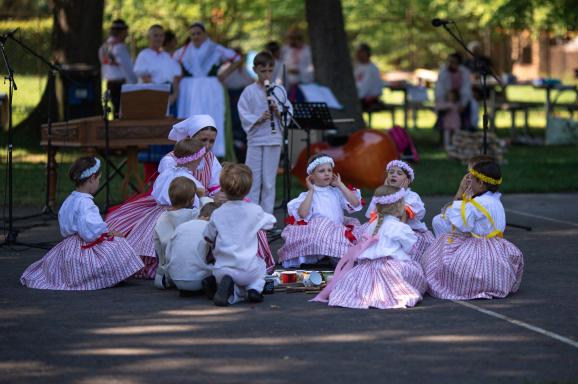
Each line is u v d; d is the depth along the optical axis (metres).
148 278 9.27
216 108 15.99
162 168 9.43
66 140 12.77
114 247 8.77
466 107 22.05
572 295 8.38
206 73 15.96
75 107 17.89
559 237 11.39
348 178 15.46
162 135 12.49
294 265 9.73
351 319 7.53
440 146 22.48
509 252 8.45
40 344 6.78
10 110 10.59
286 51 22.72
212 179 9.69
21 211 13.30
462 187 9.06
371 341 6.88
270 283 8.46
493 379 6.02
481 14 30.19
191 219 8.68
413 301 7.98
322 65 19.81
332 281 8.24
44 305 8.01
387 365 6.30
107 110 11.80
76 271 8.66
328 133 17.69
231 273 7.96
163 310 7.82
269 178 12.02
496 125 27.08
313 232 9.58
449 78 21.98
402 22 35.62
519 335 7.04
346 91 19.80
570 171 17.66
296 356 6.49
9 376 6.06
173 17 30.25
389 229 8.28
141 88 12.47
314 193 9.86
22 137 20.67
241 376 6.06
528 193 15.44
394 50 39.72
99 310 7.82
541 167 18.27
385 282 8.09
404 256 8.31
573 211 13.46
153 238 9.21
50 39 21.80
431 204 14.02
